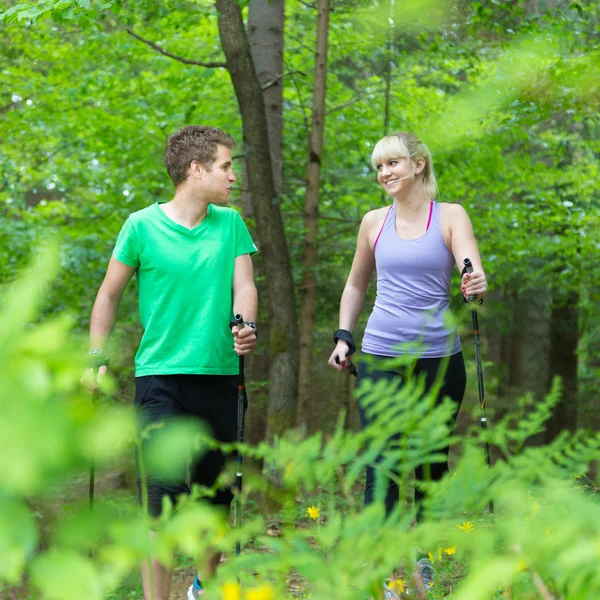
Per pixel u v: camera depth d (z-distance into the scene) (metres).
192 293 4.54
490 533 0.83
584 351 16.88
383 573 0.93
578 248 13.36
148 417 4.42
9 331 0.45
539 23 8.67
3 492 0.40
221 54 13.73
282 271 9.26
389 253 4.77
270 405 9.01
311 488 1.12
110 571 0.52
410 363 1.18
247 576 1.03
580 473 1.04
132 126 13.45
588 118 8.89
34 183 16.81
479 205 12.94
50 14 7.97
